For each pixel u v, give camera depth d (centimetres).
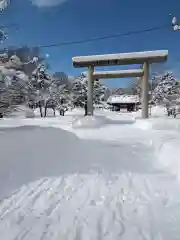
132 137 1206
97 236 316
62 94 4788
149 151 870
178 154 651
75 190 489
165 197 447
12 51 1181
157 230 331
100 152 862
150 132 1364
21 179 545
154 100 4503
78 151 879
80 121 1750
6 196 452
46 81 4175
